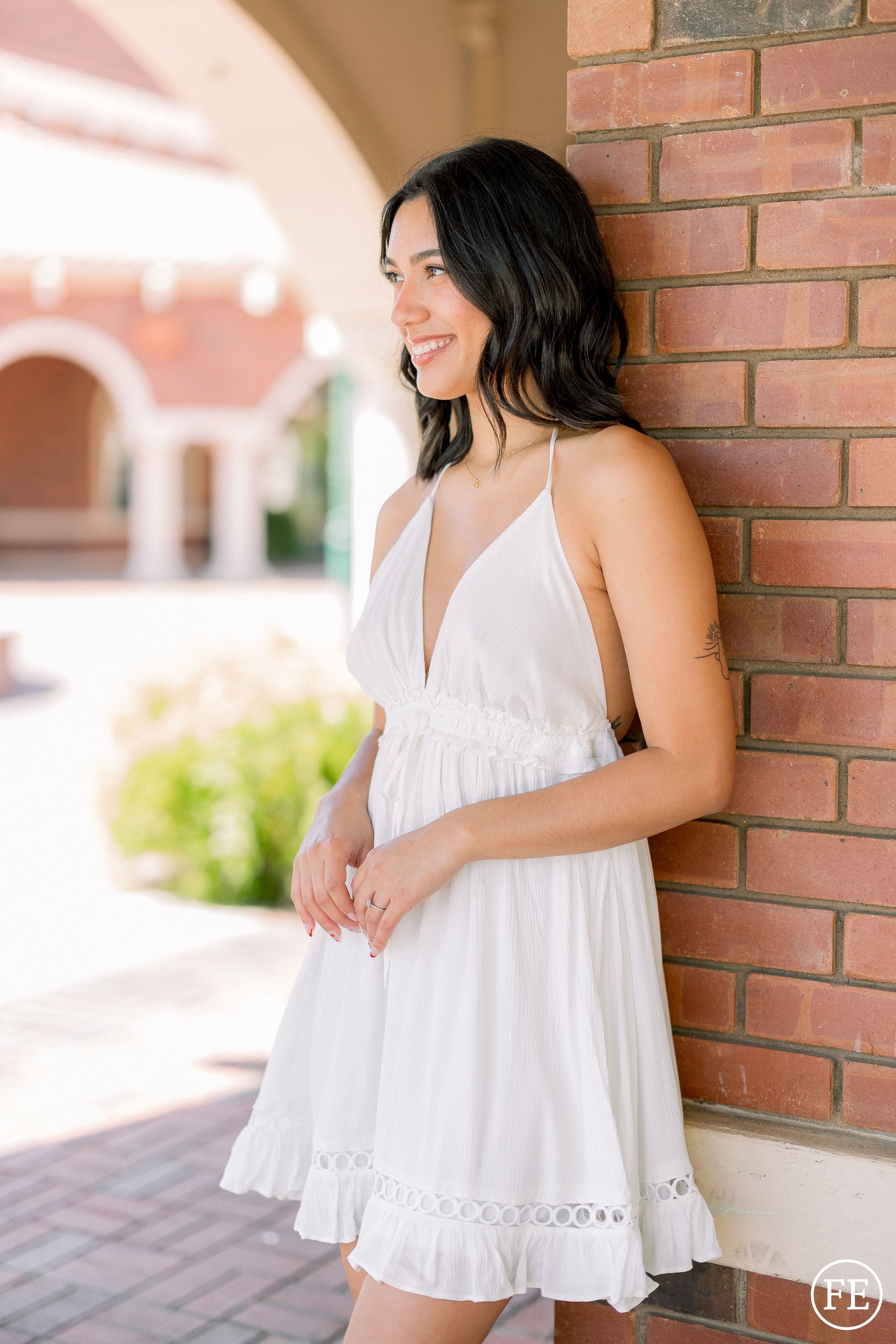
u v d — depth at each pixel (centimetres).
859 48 168
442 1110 152
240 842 614
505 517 165
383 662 169
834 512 174
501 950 156
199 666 681
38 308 2175
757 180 174
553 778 162
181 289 2080
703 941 183
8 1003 479
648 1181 162
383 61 555
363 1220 165
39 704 1154
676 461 182
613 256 182
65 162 2041
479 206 160
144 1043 439
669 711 153
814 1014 178
